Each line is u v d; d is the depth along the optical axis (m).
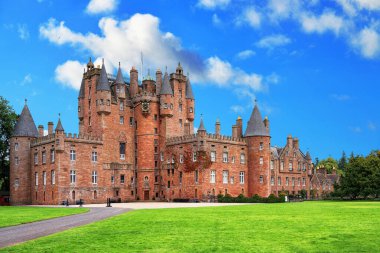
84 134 91.44
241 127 106.38
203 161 91.88
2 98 104.31
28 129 97.75
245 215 41.28
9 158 102.69
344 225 30.27
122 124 99.25
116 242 22.77
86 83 100.50
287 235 24.91
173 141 98.44
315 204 71.81
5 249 20.95
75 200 87.44
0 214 47.66
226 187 96.75
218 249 20.30
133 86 104.25
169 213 46.03
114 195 95.12
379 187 101.31
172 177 97.69
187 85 109.00
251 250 20.00
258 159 101.75
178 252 19.64
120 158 97.94
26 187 95.75
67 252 19.97
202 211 49.59
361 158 104.69
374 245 21.28
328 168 186.25
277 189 118.94
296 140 130.75
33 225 33.50
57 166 86.00
